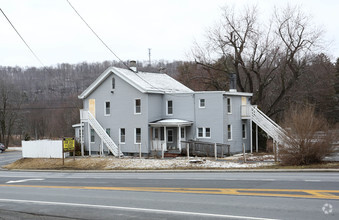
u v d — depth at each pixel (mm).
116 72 36781
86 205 12336
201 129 35312
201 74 52875
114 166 27422
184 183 16750
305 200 11367
